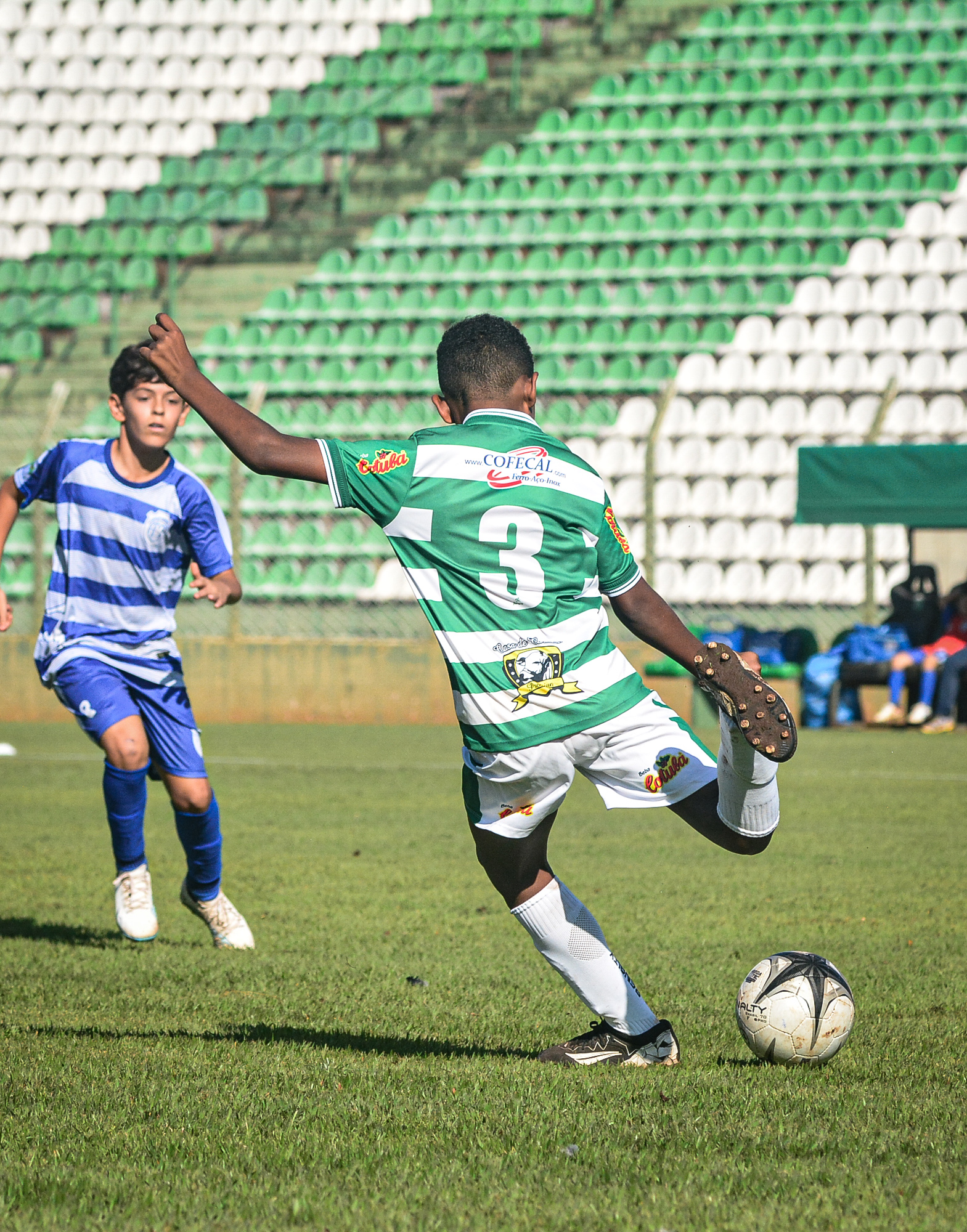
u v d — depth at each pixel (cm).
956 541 5997
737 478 7131
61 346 8831
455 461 1084
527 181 8919
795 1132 952
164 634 1838
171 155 9788
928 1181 846
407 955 1714
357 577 6881
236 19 10275
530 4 9962
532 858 1168
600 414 7281
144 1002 1443
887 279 7856
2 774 4044
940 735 5056
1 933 1870
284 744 4881
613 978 1184
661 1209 794
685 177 8631
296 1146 918
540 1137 939
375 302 8338
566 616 1086
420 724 5759
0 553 1870
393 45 10038
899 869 2411
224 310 8762
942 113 8738
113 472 1789
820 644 5859
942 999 1459
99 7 10456
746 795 1065
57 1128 960
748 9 9594
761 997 1178
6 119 10150
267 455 1074
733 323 7794
